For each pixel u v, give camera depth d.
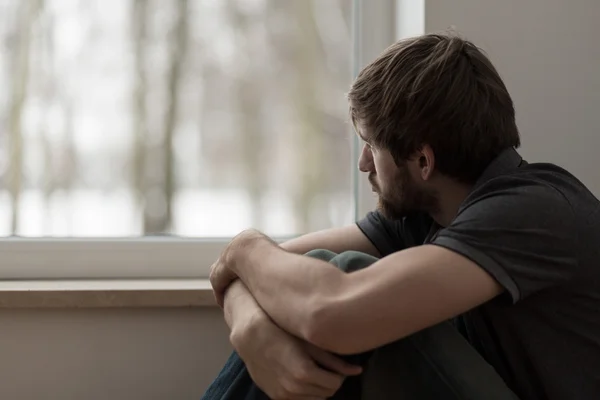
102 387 1.34
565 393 0.98
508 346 1.00
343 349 0.87
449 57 1.03
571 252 0.94
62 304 1.30
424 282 0.87
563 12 1.44
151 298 1.32
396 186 1.07
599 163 1.46
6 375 1.32
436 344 0.92
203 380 1.37
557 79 1.44
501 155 1.04
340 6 1.58
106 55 1.52
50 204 1.51
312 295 0.89
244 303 1.01
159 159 1.54
